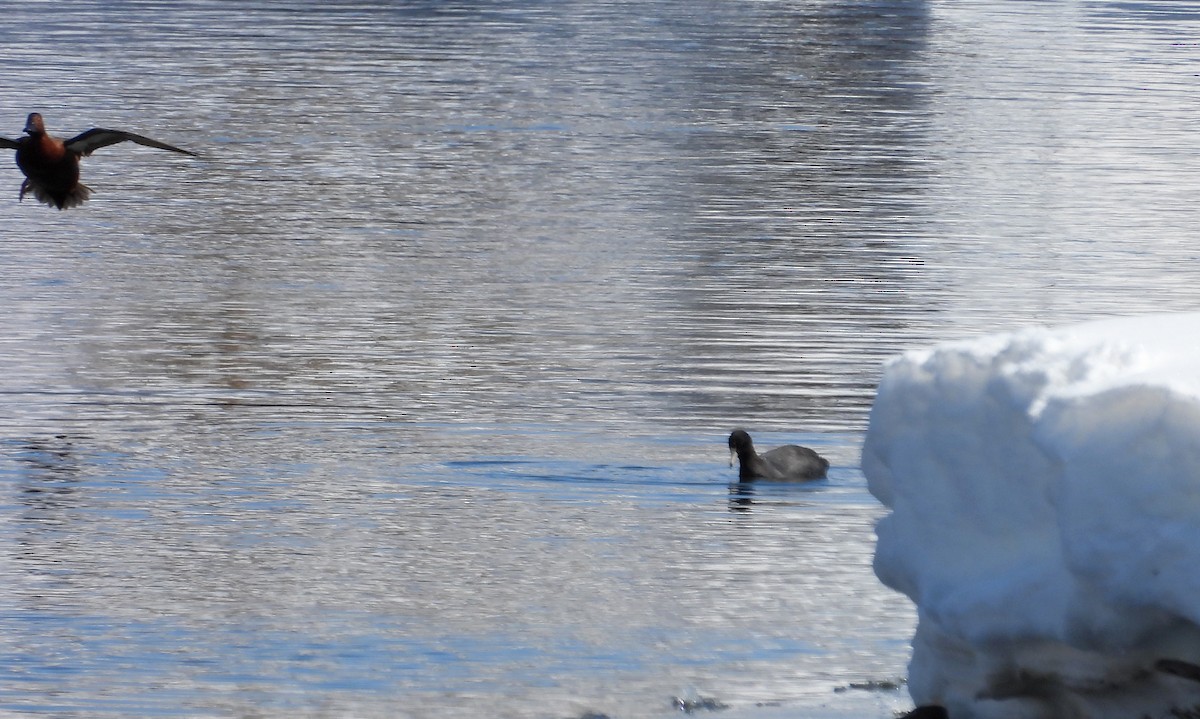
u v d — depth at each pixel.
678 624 23.48
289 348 39.50
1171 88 84.25
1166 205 58.72
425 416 34.25
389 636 23.02
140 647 22.56
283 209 55.69
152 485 29.77
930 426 17.11
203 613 23.81
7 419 33.53
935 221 55.69
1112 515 14.91
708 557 26.52
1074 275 48.62
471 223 54.00
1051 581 15.74
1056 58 94.88
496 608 24.12
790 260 49.81
